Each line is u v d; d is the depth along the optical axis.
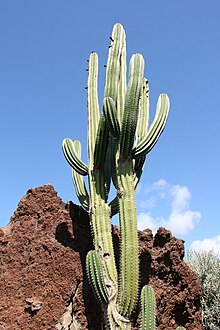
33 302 6.03
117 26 6.85
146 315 5.15
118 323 5.41
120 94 6.51
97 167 6.24
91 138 6.55
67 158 6.77
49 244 6.40
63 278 6.25
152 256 6.80
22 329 5.93
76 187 6.96
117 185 5.99
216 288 12.54
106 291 5.46
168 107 6.51
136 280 5.52
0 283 6.16
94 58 7.08
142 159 6.58
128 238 5.64
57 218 6.62
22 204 6.75
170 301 6.71
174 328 6.68
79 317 6.09
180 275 6.88
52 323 6.00
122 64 6.75
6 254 6.36
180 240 7.09
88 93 6.85
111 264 5.75
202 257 13.44
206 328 12.16
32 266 6.30
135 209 5.82
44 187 6.82
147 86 7.23
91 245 6.64
